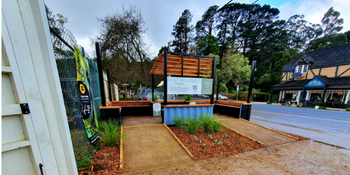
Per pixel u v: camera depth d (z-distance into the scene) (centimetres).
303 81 1579
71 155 120
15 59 85
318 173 196
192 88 405
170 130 329
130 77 1212
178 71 393
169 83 380
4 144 80
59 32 197
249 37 3059
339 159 236
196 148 254
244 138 317
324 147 285
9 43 82
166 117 380
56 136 110
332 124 536
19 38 87
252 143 292
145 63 1178
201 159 218
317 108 1230
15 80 84
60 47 192
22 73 88
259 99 1969
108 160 199
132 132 312
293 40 3294
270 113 845
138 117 474
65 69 204
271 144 292
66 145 116
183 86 395
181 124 365
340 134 388
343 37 2514
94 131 267
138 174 173
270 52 2945
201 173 183
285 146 285
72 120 209
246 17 3406
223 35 3180
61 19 553
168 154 225
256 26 3425
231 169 196
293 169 203
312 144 300
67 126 118
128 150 231
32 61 95
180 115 397
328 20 3178
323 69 1457
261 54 2823
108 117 342
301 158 237
